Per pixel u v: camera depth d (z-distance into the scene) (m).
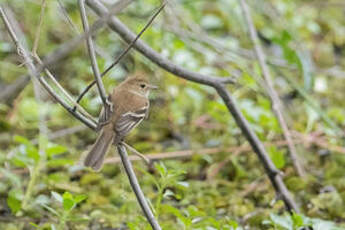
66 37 14.87
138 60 13.85
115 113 8.80
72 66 14.25
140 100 9.16
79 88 13.12
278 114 12.09
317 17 17.56
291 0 17.16
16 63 14.11
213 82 9.67
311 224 8.61
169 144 12.95
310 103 12.51
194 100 13.41
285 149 12.66
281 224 8.70
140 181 11.44
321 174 12.07
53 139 12.98
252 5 14.88
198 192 11.20
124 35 9.20
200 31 14.52
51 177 10.61
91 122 8.02
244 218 10.42
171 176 8.74
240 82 13.36
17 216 10.20
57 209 10.37
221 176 11.98
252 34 12.89
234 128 12.70
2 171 9.88
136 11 13.85
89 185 11.38
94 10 9.05
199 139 13.11
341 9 17.95
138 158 11.85
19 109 13.12
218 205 10.82
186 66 13.59
